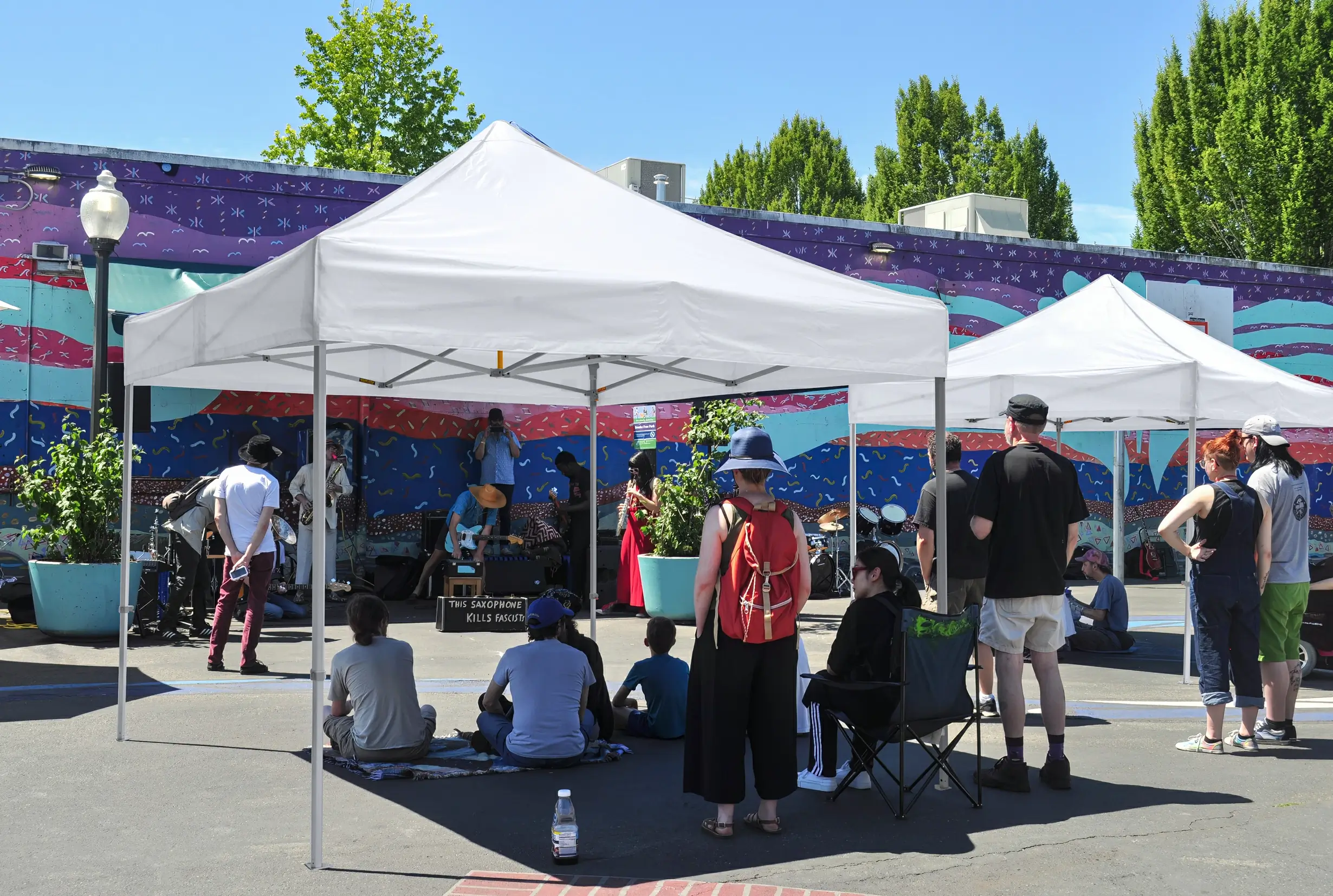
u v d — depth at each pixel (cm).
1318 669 948
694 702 518
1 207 1343
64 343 1362
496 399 930
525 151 655
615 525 1641
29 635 1084
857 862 475
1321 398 955
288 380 848
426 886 443
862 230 1773
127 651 1005
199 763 627
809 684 695
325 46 3322
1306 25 3083
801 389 757
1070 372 956
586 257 552
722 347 544
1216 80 3303
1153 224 3438
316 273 474
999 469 588
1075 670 1000
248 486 900
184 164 1415
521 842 497
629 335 525
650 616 1300
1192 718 782
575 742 623
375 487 1520
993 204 2083
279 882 445
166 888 438
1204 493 668
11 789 575
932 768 562
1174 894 441
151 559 1102
